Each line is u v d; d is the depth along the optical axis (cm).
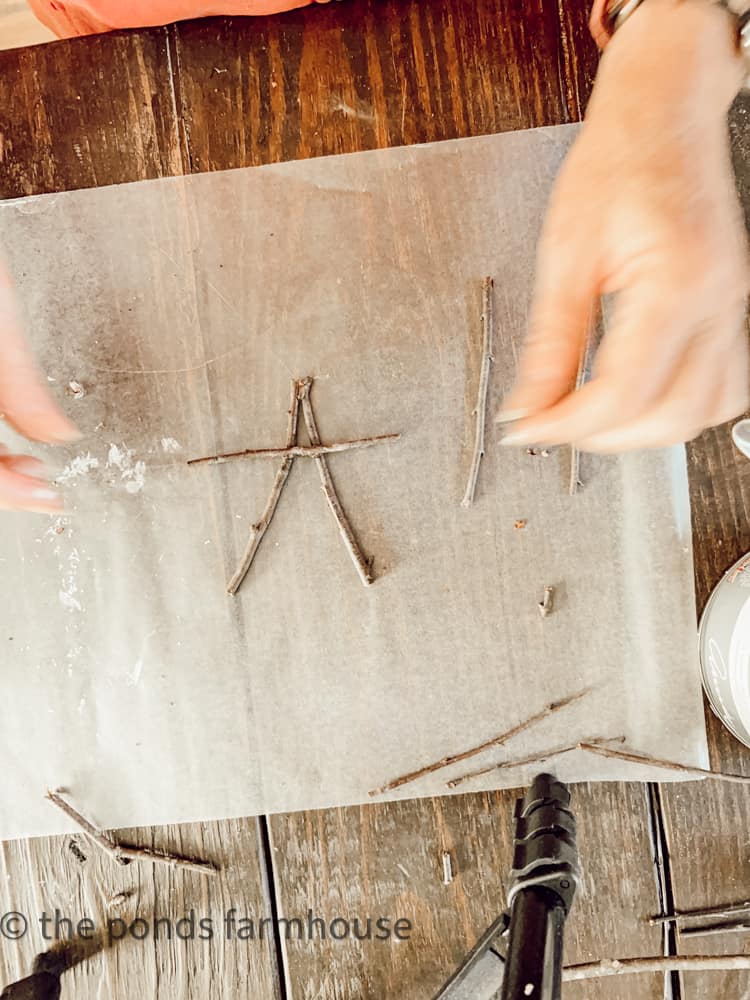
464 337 51
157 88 51
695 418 42
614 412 41
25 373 48
